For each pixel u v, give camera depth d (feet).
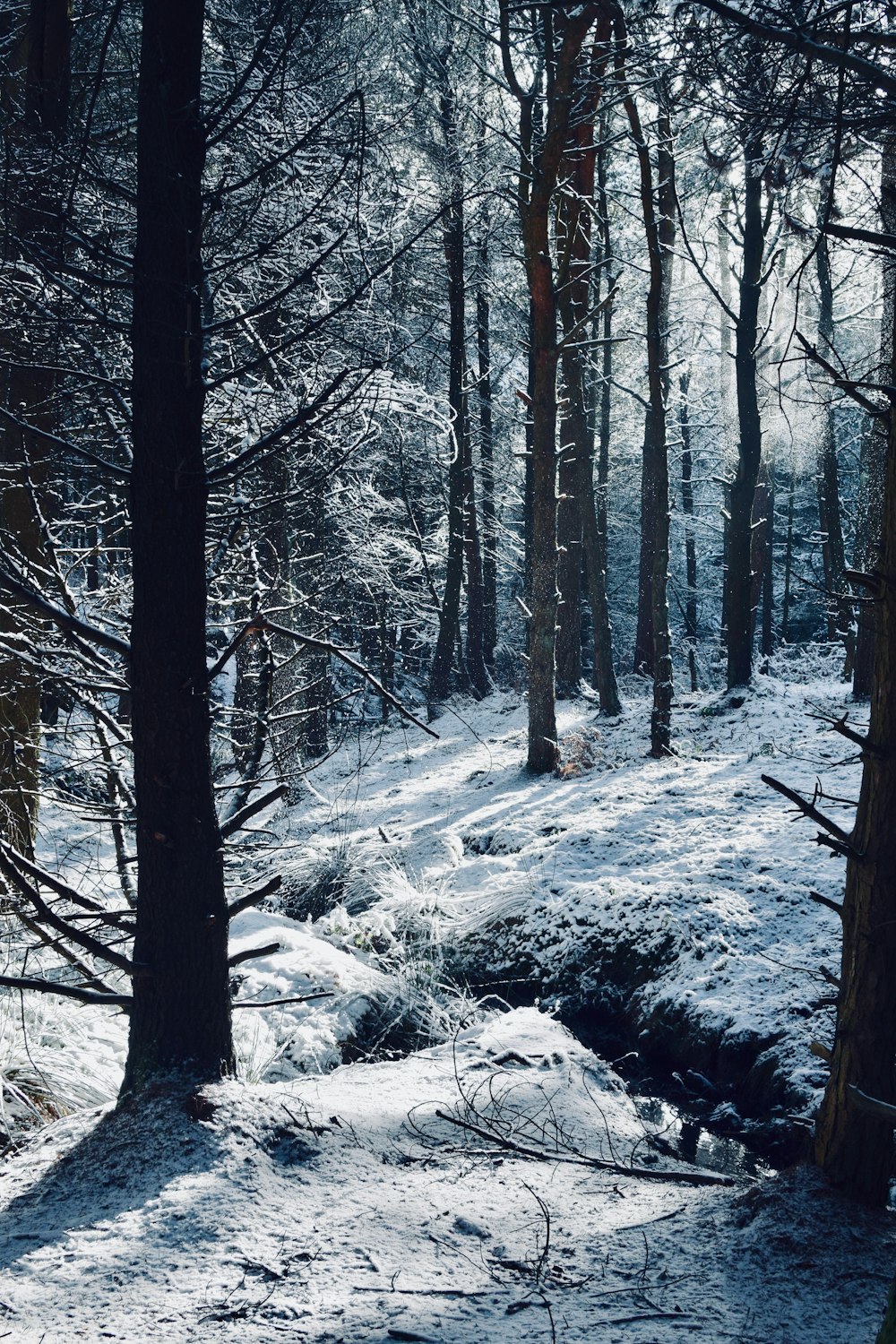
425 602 75.97
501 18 44.24
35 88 21.22
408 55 43.68
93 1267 10.64
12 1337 9.28
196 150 14.33
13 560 19.02
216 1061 14.57
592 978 29.40
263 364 19.24
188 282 14.02
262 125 16.71
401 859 39.22
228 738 21.68
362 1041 22.12
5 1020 18.49
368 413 18.28
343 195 17.95
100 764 20.47
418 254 36.42
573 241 55.72
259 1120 13.60
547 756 48.19
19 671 21.42
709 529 111.55
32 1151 14.01
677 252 50.57
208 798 14.56
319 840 38.58
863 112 13.43
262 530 20.65
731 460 74.28
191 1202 11.82
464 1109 15.52
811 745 43.37
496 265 75.92
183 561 14.25
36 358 19.26
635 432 103.40
